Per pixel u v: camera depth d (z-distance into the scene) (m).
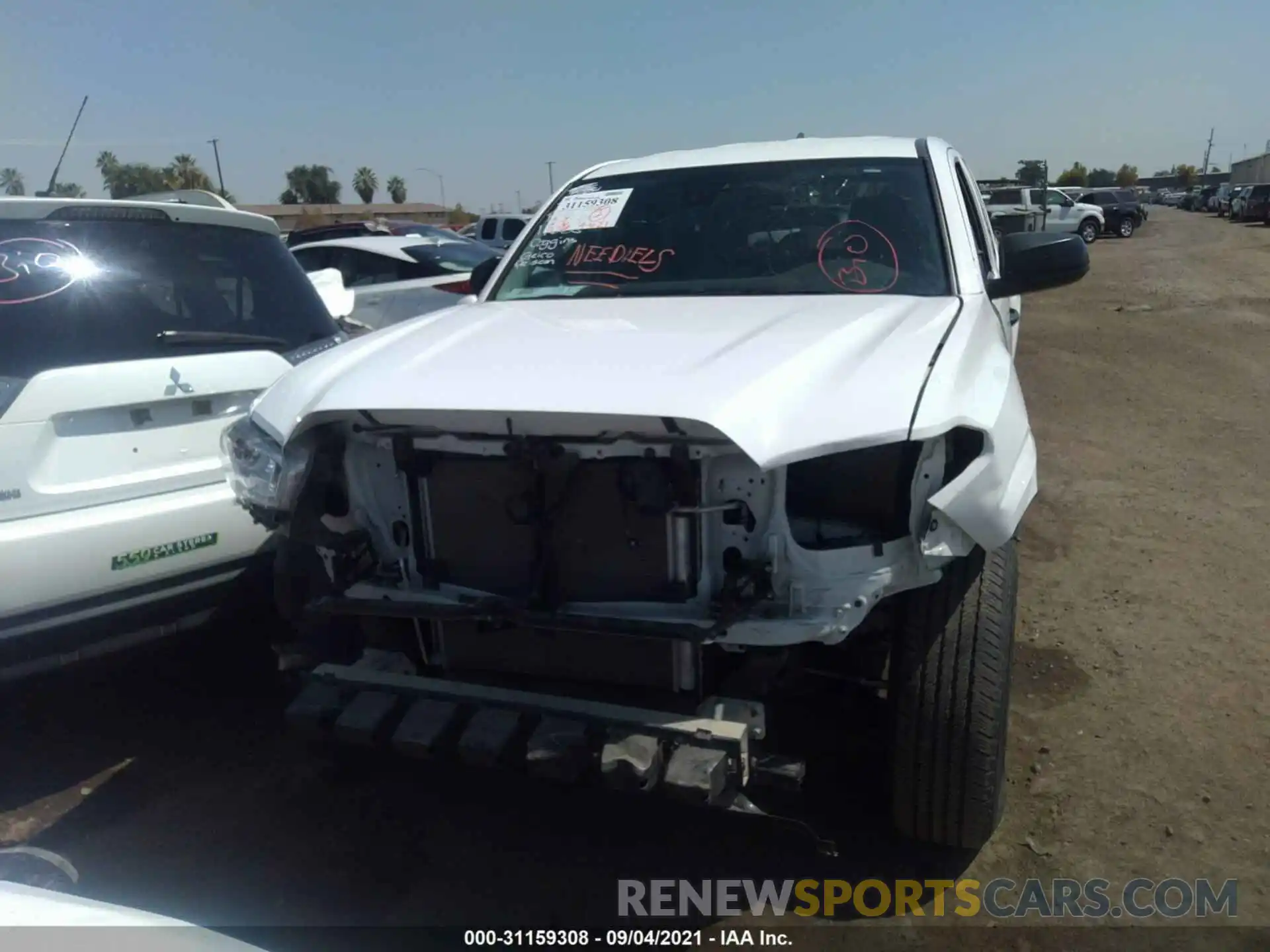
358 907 2.72
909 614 2.53
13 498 3.06
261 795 3.26
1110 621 4.14
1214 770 3.12
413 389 2.41
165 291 3.62
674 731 2.29
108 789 3.30
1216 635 3.97
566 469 2.32
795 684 2.75
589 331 2.82
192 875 2.85
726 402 2.15
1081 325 12.28
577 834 3.01
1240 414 7.46
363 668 2.67
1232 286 16.06
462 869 2.87
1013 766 3.20
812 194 3.56
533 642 2.57
